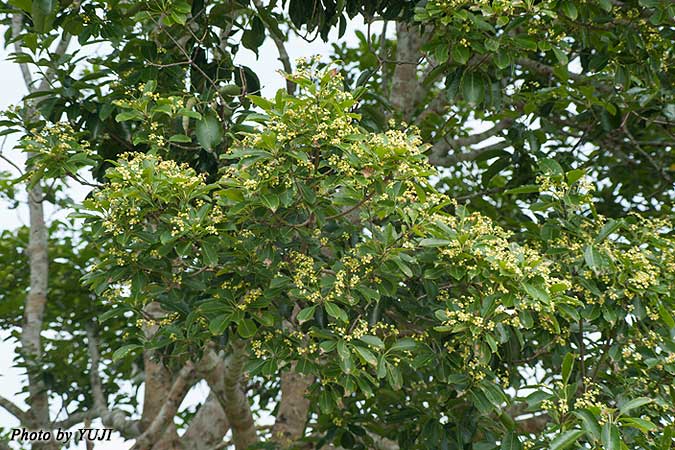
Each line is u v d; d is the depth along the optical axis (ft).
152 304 25.18
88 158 17.75
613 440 14.73
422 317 18.65
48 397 27.22
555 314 18.69
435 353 17.63
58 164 17.69
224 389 22.36
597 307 17.88
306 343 17.84
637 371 18.24
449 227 17.35
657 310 18.03
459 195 28.17
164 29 19.63
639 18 20.45
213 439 26.84
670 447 16.38
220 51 20.44
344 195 16.47
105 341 29.96
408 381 22.02
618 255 17.78
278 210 16.97
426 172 15.55
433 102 25.13
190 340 18.34
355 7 20.85
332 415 22.17
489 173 23.38
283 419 24.82
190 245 16.21
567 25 20.57
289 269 17.51
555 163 18.71
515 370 19.84
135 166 15.92
